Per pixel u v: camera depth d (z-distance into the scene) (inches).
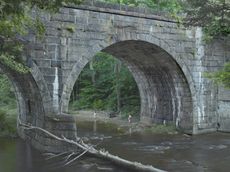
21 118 1016.2
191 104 1066.1
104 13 871.7
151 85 1236.5
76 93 2003.0
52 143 778.2
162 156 792.3
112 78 1731.1
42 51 788.0
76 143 740.0
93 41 855.1
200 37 1056.8
